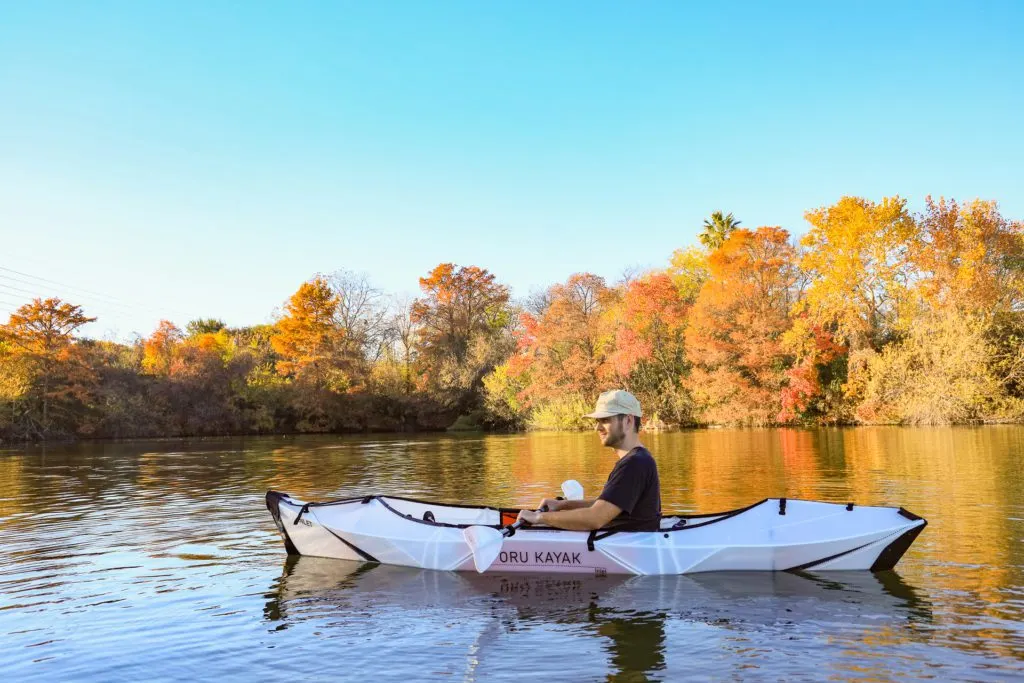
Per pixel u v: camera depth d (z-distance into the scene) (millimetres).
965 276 35812
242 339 60375
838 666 3754
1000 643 4090
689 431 37656
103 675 3820
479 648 4133
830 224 40156
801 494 10750
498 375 49188
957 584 5434
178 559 6848
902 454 18047
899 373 36156
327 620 4746
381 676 3725
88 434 42469
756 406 39594
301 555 6918
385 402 52781
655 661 3871
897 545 5824
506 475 15203
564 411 44531
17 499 12008
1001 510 8820
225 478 15570
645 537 5848
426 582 5754
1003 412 33500
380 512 6691
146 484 14461
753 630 4391
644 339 43250
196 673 3824
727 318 40812
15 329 40656
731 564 5879
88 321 42094
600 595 5258
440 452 24422
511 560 6039
